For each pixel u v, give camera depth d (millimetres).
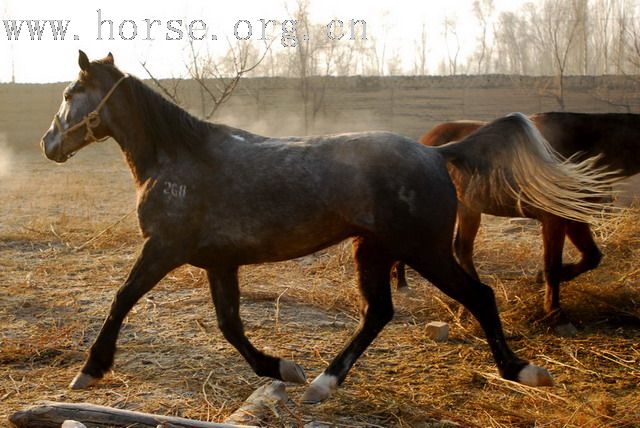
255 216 4191
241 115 23734
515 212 6012
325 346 5320
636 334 5598
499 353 4262
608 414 4012
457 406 4164
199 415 3979
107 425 3457
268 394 4023
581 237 6258
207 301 6434
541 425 3840
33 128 25359
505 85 23078
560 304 6176
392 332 5645
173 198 4273
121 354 5043
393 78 24125
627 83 21766
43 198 13156
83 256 8430
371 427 3850
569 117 6137
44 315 6055
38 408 3523
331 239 4273
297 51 22469
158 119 4367
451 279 4223
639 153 6012
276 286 6961
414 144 4293
